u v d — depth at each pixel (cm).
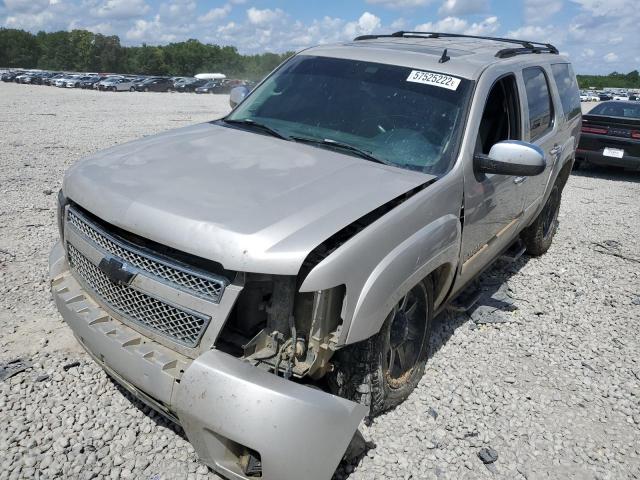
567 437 341
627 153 1154
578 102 637
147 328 267
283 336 256
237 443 242
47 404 321
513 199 447
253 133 379
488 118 410
